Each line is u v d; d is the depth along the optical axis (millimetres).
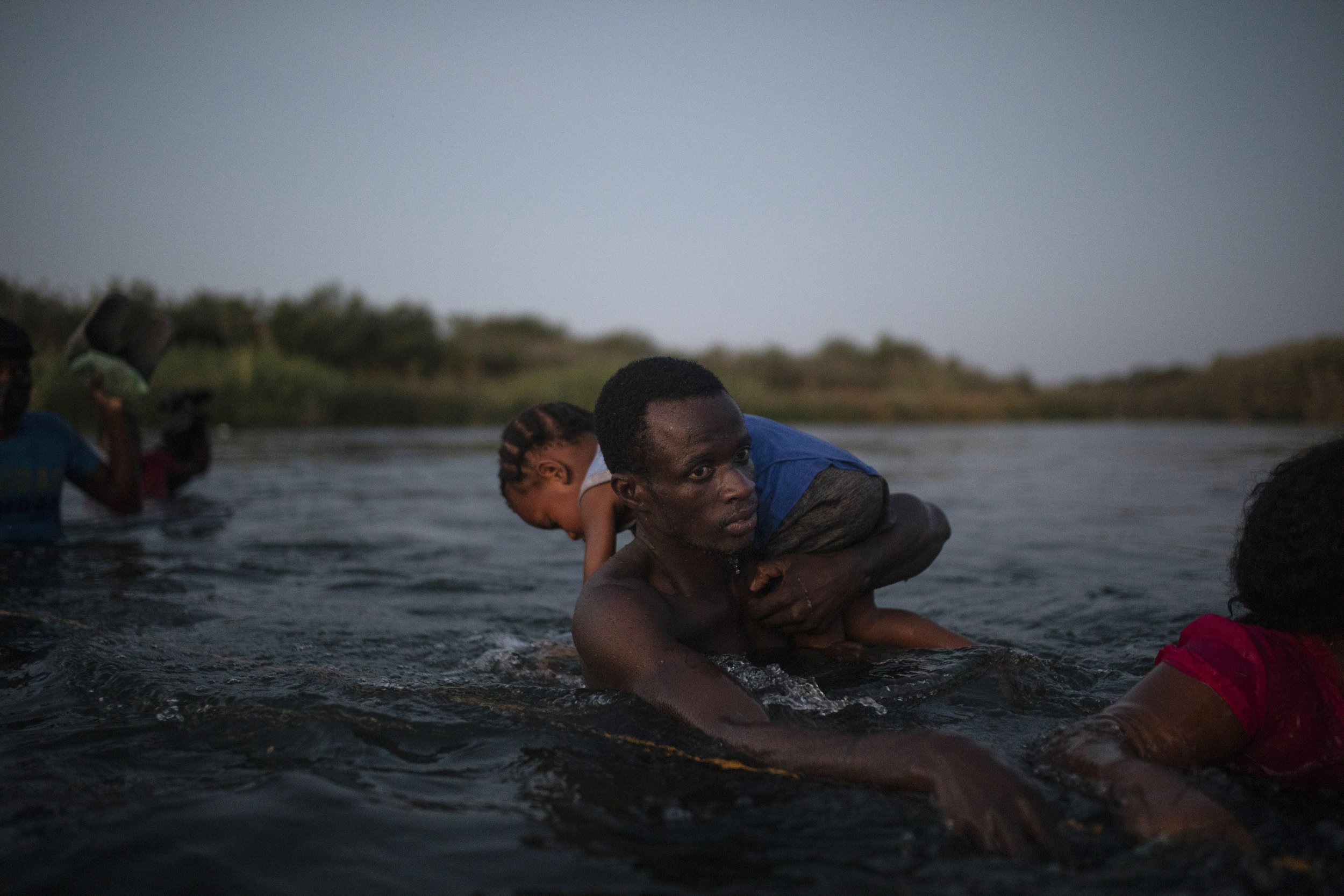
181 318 22547
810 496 2529
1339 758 1557
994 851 1354
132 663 2395
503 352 30641
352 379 21672
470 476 8641
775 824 1454
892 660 2508
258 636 2801
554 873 1303
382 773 1685
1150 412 26812
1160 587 3582
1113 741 1550
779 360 33562
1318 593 1537
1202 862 1281
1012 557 4383
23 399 4238
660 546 2305
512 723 1938
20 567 3805
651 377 2143
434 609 3318
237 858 1347
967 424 26281
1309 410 21453
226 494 6809
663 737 1819
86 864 1325
